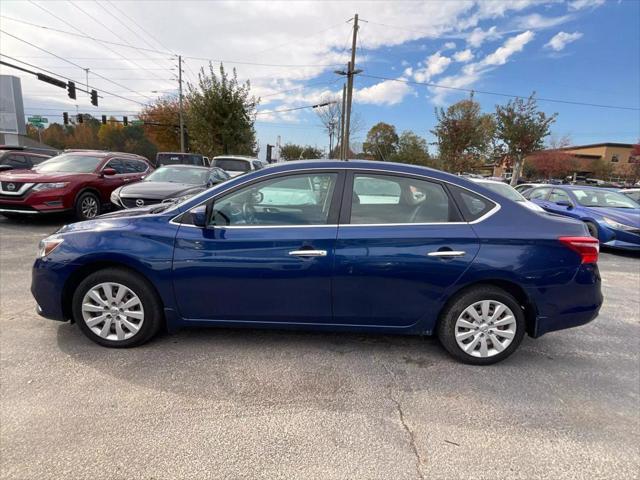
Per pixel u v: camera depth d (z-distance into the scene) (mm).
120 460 2029
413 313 3021
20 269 5223
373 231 2922
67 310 3180
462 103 25938
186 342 3303
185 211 3045
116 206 8555
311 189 3055
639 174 42000
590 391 2816
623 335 3809
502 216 3000
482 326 3049
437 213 3002
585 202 9117
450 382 2859
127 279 3025
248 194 3047
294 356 3143
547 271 2938
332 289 2951
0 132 20344
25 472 1929
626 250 8328
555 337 3713
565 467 2088
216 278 2961
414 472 2018
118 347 3143
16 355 3006
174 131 51062
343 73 24719
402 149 67312
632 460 2152
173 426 2295
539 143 24375
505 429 2375
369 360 3127
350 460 2084
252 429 2293
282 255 2908
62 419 2314
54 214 8922
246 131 23469
